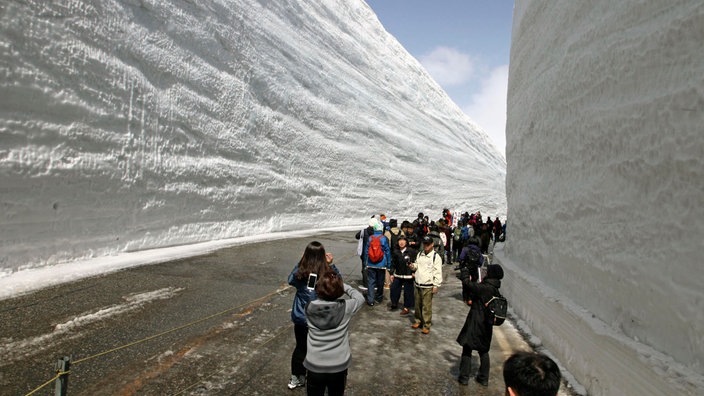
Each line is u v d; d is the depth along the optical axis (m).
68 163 8.42
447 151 39.09
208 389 3.81
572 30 5.54
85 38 9.30
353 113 28.91
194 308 6.07
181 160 12.38
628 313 3.64
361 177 26.42
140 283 7.12
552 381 1.69
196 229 12.73
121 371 3.98
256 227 16.22
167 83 12.31
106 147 9.52
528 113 7.90
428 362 4.99
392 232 8.86
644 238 3.45
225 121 15.23
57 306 5.55
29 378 3.67
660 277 3.19
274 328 5.56
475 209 36.50
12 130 7.36
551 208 5.96
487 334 4.36
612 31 4.24
